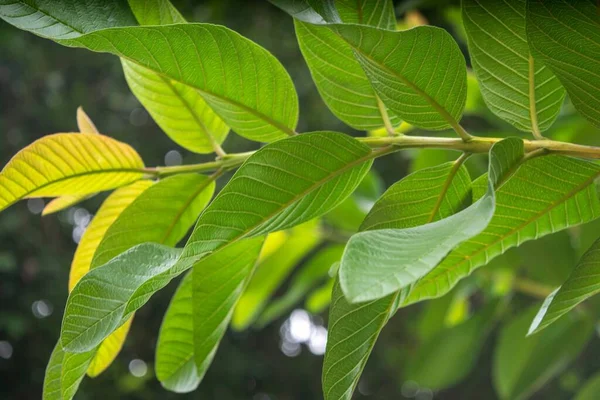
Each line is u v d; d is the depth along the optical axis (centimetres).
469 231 60
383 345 703
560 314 73
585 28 70
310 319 767
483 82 76
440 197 75
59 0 73
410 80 72
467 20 75
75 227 697
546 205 78
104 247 80
